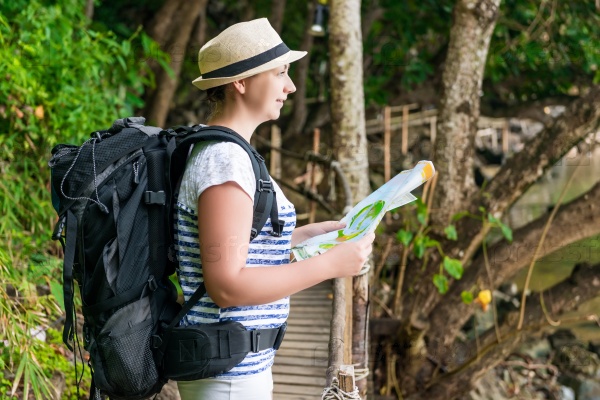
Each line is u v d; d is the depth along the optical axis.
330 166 5.12
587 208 5.04
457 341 6.02
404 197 1.84
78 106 4.24
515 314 5.36
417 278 5.45
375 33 8.80
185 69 8.77
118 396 1.67
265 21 1.73
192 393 1.67
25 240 3.58
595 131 5.02
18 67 3.71
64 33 4.42
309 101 9.60
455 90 5.33
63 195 1.70
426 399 5.14
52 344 3.35
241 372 1.62
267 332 1.65
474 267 5.39
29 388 2.97
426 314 5.36
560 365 6.80
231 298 1.51
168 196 1.65
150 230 1.65
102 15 7.38
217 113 1.73
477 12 5.23
